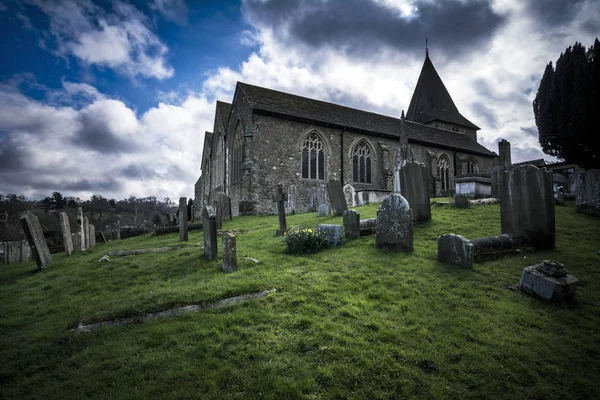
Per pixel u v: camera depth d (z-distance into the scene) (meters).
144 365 3.11
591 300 4.57
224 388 2.78
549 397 2.84
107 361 3.21
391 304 4.39
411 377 2.97
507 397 2.80
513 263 5.95
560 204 11.69
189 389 2.73
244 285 4.91
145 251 9.28
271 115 20.86
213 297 4.51
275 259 6.65
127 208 68.56
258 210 19.62
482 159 32.19
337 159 23.42
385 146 25.17
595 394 2.88
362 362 3.12
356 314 4.07
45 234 18.73
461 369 3.12
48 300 5.47
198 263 6.78
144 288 5.43
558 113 20.47
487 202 11.94
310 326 3.76
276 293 4.73
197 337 3.55
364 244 7.45
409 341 3.50
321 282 5.13
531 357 3.32
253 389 2.75
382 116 29.39
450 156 29.47
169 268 6.71
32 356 3.50
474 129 38.19
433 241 7.52
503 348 3.45
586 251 6.58
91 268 7.50
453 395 2.79
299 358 3.17
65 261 9.02
